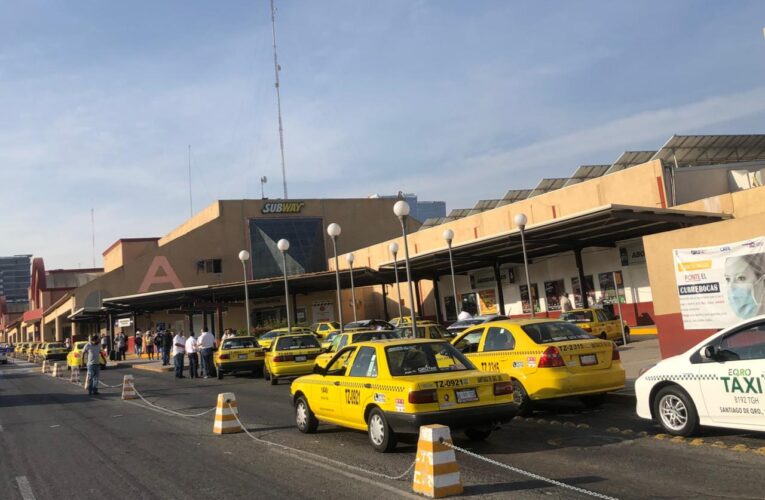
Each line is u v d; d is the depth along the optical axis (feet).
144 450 32.35
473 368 29.58
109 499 22.99
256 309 181.27
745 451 24.84
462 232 131.54
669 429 28.19
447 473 20.97
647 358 56.95
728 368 25.73
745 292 45.06
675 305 50.55
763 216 44.65
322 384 33.06
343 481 23.71
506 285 120.47
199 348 82.48
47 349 166.50
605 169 112.16
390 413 27.32
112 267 241.35
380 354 29.50
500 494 20.86
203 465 27.94
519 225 72.18
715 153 105.09
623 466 23.90
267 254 204.13
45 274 332.39
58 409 53.93
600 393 35.06
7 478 27.25
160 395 62.03
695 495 19.92
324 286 156.15
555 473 23.47
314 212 214.28
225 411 36.45
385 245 161.89
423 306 150.00
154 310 176.65
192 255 198.70
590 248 101.91
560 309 107.76
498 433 31.71
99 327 235.20
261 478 24.93
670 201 89.71
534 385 34.17
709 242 47.91
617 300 96.89
